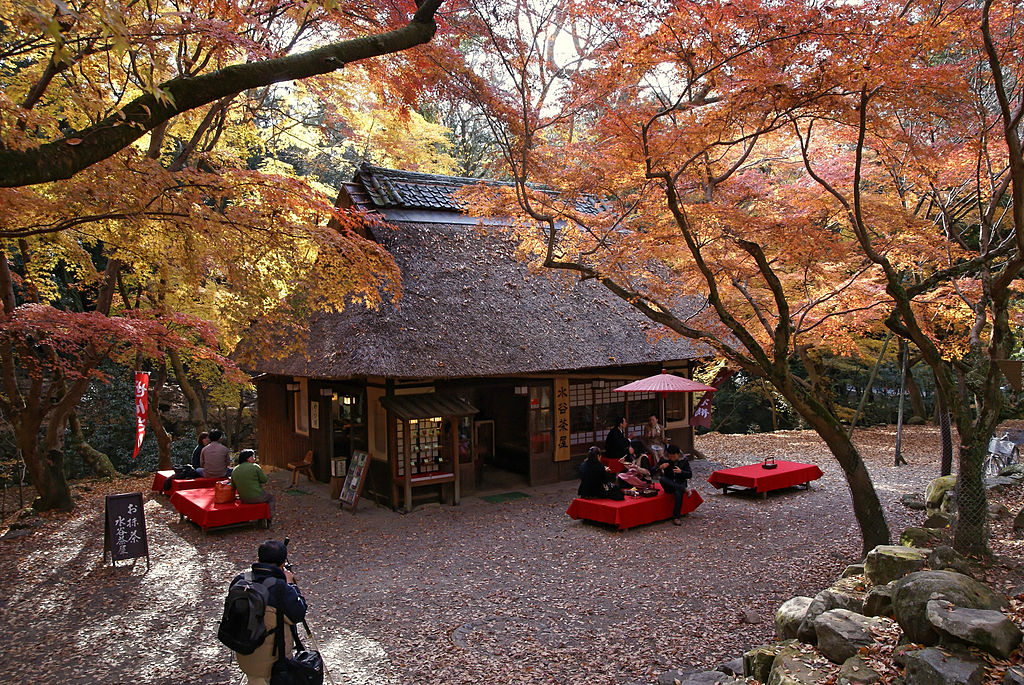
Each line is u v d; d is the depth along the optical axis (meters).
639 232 8.95
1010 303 12.77
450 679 5.89
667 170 7.68
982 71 8.12
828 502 12.10
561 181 8.63
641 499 10.78
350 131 12.18
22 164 3.97
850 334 12.80
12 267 15.77
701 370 19.62
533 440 13.93
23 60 9.42
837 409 21.52
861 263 10.16
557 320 13.68
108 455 18.22
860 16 5.91
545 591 8.04
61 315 8.91
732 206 8.11
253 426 22.73
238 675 6.08
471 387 13.12
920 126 8.46
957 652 4.47
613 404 15.20
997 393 7.07
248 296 8.98
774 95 6.41
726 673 5.67
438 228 13.75
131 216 6.85
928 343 7.37
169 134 11.66
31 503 13.94
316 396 14.37
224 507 10.54
